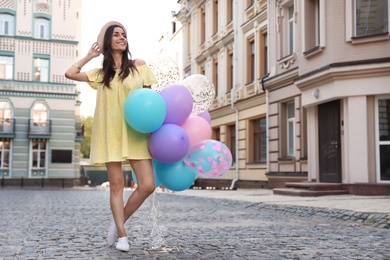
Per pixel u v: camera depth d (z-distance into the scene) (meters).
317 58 13.45
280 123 17.08
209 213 8.89
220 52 24.11
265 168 18.56
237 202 11.22
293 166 16.02
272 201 10.81
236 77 21.66
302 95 14.38
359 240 5.24
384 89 11.93
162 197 15.17
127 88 4.16
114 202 4.25
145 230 6.13
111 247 4.61
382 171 12.16
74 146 33.72
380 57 12.02
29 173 31.17
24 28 31.89
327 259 4.07
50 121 31.72
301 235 5.65
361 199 10.48
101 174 43.19
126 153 4.04
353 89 12.31
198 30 27.86
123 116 4.12
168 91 4.22
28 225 6.77
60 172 31.80
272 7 17.75
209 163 4.25
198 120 4.41
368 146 12.23
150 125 3.91
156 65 4.55
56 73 32.28
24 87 31.58
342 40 12.53
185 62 30.42
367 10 12.41
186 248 4.61
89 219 7.73
